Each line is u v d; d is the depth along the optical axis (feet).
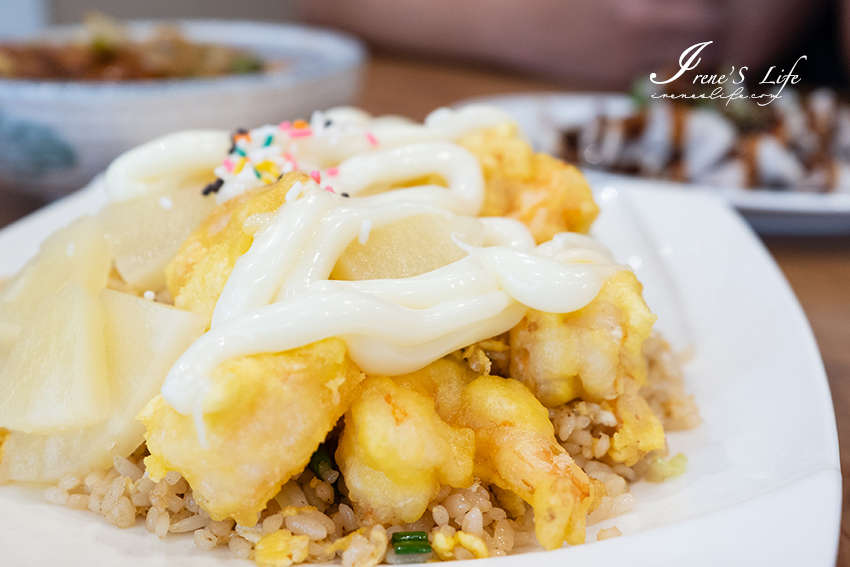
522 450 0.80
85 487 0.83
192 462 0.75
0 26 3.56
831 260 1.34
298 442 0.76
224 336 0.76
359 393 0.79
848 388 0.98
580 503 0.77
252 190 0.89
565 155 1.78
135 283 0.91
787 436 0.85
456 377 0.85
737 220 1.21
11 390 0.84
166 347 0.81
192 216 0.94
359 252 0.83
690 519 0.73
